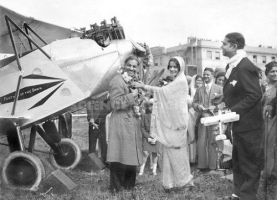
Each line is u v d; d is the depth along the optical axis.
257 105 2.76
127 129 3.18
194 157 4.54
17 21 4.26
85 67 3.88
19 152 3.49
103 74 3.88
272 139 3.55
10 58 4.02
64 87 3.86
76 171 4.23
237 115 2.74
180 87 3.14
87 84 3.86
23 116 3.79
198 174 3.98
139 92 3.69
